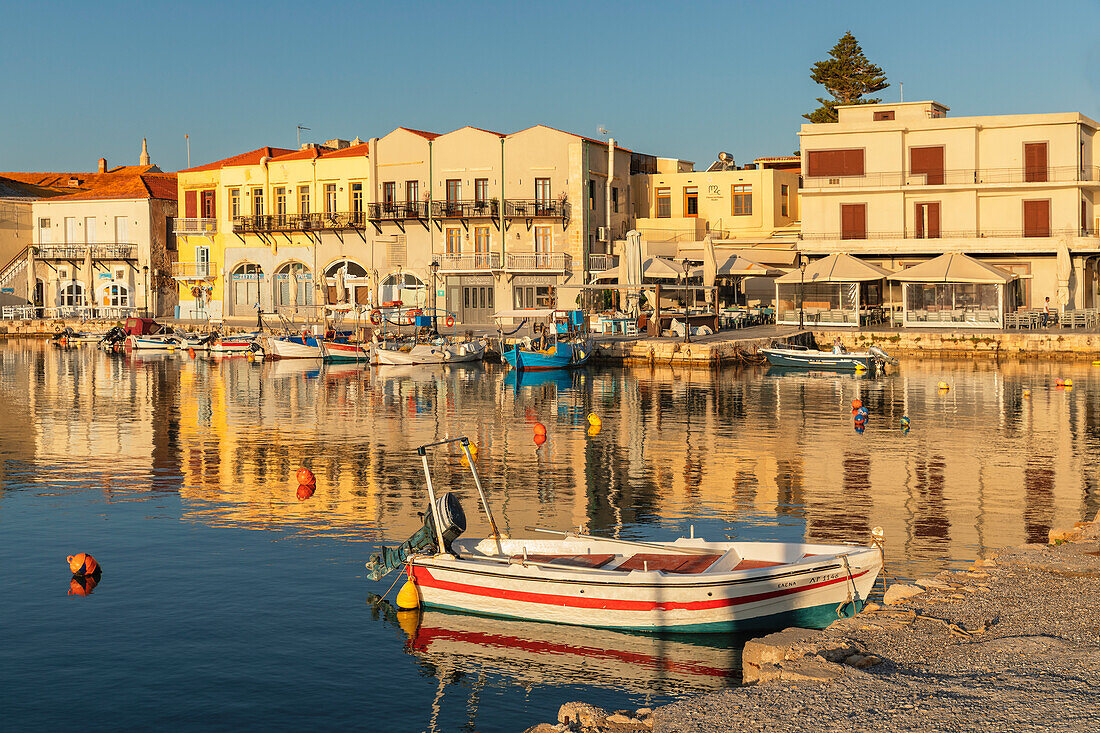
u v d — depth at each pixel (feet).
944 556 55.06
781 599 44.88
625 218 256.11
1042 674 30.07
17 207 298.15
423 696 39.83
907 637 33.88
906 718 27.09
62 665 42.91
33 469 84.89
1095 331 180.86
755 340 175.63
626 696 39.63
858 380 147.54
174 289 286.66
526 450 91.40
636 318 204.64
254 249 269.44
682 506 68.59
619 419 110.32
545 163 238.68
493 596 47.75
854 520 63.62
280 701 39.47
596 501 70.54
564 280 237.66
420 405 125.18
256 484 78.02
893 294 220.02
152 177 297.12
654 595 44.93
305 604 49.98
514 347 169.78
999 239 208.23
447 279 248.32
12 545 60.75
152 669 42.52
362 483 77.82
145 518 67.05
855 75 313.53
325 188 260.21
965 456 84.84
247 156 278.05
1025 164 211.00
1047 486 72.64
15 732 37.04
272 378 163.22
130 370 179.83
